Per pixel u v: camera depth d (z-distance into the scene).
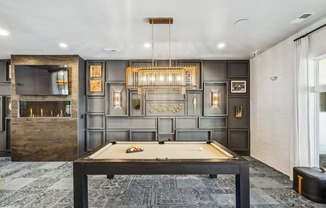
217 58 5.46
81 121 5.29
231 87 5.61
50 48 4.49
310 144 3.32
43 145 5.05
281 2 2.54
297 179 3.20
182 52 4.82
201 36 3.72
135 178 3.83
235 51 4.77
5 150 5.57
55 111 5.21
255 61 5.26
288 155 3.92
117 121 5.63
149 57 5.33
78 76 5.11
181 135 5.60
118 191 3.27
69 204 2.87
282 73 4.07
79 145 5.15
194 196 3.09
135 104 5.58
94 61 5.57
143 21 3.06
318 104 3.37
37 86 5.02
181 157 2.64
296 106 3.46
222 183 3.59
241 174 2.41
